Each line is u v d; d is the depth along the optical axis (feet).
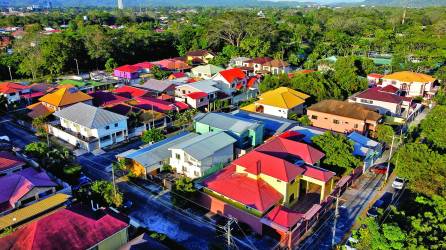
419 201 112.37
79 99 217.56
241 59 365.20
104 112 183.73
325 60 346.95
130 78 320.50
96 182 127.44
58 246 91.15
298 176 128.06
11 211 118.11
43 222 95.86
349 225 118.21
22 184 125.90
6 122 217.15
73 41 358.23
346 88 245.24
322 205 122.62
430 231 97.71
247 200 117.19
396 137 172.86
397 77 261.65
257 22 419.54
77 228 96.63
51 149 160.04
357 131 184.65
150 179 146.61
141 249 94.63
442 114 170.40
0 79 325.21
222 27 420.36
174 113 214.90
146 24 621.72
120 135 185.88
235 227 116.47
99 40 367.45
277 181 122.42
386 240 90.63
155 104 216.74
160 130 188.75
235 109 240.32
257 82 291.17
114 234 99.60
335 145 145.69
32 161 151.94
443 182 117.50
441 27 428.97
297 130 172.96
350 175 141.49
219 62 368.07
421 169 124.16
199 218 122.93
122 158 150.20
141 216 123.65
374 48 428.15
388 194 135.74
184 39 446.19
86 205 118.62
